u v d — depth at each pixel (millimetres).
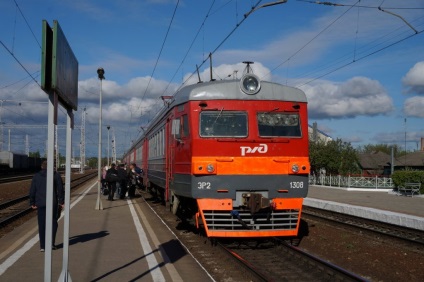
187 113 10617
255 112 10539
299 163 10547
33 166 75312
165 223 14164
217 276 7906
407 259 9602
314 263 8477
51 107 4754
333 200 22469
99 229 12398
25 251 9141
